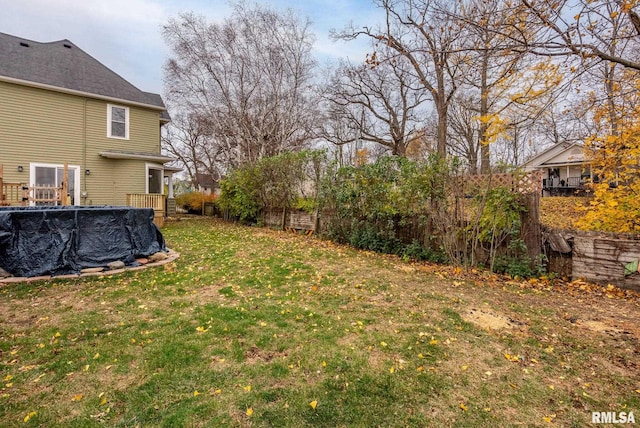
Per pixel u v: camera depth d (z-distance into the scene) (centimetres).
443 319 346
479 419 198
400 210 691
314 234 976
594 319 349
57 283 461
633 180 534
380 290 446
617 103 539
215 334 304
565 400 216
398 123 2097
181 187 3581
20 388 223
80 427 189
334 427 191
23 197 984
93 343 287
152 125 1399
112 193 1281
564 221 841
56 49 1276
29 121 1100
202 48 1534
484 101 700
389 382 234
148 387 226
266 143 1662
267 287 454
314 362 259
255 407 207
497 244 541
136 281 477
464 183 576
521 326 330
